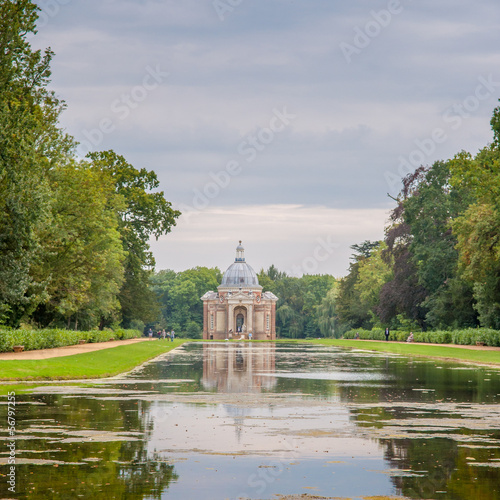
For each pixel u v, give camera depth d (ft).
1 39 104.06
